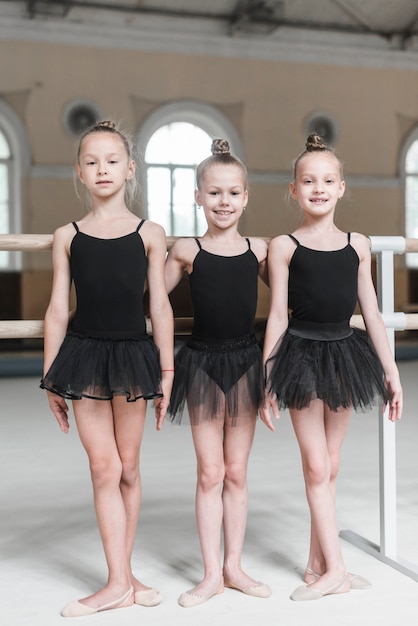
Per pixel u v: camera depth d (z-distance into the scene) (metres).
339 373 1.86
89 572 2.05
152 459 3.63
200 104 11.35
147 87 11.16
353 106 11.91
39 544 2.31
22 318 10.56
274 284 1.92
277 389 1.85
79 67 10.85
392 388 1.97
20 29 10.56
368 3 11.45
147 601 1.81
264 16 11.23
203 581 1.86
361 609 1.77
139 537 2.37
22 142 10.64
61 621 1.71
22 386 6.92
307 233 1.95
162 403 1.82
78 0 10.63
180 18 11.12
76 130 10.86
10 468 3.47
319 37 11.68
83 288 1.79
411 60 12.05
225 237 1.93
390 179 12.05
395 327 2.18
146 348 1.80
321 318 1.89
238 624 1.68
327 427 1.99
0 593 1.90
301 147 11.76
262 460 3.56
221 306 1.88
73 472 3.38
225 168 1.89
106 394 1.75
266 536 2.37
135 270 1.80
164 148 11.36
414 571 1.99
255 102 11.57
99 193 1.82
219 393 1.87
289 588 1.91
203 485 1.88
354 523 2.48
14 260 10.55
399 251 2.18
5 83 10.57
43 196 10.76
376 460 3.56
